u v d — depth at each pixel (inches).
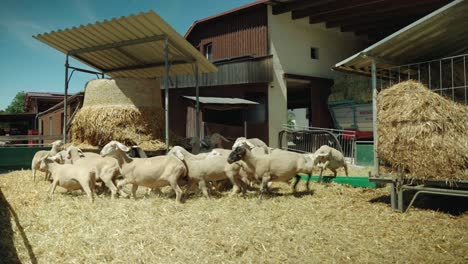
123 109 428.1
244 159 287.9
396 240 199.5
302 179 395.9
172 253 178.1
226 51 806.5
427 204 281.6
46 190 324.2
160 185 279.6
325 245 191.2
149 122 443.8
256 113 751.1
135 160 287.9
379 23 824.3
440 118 237.8
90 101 445.7
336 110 752.3
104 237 197.6
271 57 722.2
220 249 184.2
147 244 188.5
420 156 244.4
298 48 792.3
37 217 235.6
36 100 1227.2
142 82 450.6
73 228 212.7
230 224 221.3
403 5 674.8
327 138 668.1
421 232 212.7
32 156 533.3
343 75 773.9
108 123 418.6
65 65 500.1
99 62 544.7
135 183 283.6
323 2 679.7
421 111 244.7
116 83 438.9
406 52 305.7
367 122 688.4
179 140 478.6
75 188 293.1
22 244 189.0
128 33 427.5
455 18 257.4
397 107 259.0
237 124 762.8
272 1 711.1
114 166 295.7
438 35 282.4
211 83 760.3
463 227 221.9
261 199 285.7
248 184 334.0
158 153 415.5
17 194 309.6
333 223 229.0
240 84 737.6
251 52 759.7
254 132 743.7
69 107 770.2
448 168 234.8
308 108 1099.9
